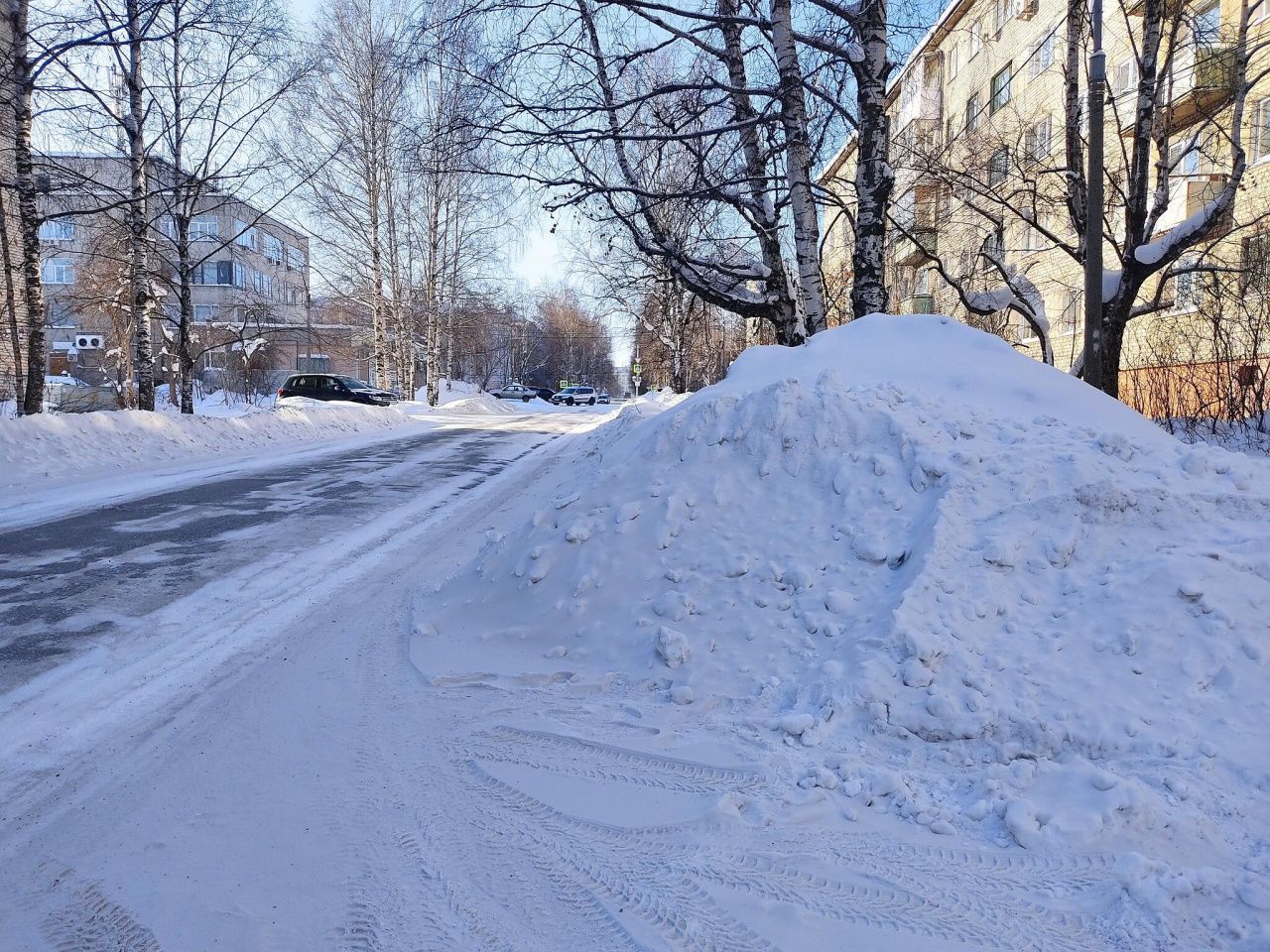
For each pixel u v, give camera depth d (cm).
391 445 1752
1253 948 227
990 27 2328
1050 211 1588
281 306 4050
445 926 246
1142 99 1097
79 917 254
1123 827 277
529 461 1464
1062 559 397
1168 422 1205
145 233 1680
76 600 594
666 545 473
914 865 270
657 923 245
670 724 370
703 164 947
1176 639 353
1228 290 1259
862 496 457
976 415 505
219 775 344
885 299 878
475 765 346
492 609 503
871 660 364
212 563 705
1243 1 1145
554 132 855
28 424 1229
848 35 911
